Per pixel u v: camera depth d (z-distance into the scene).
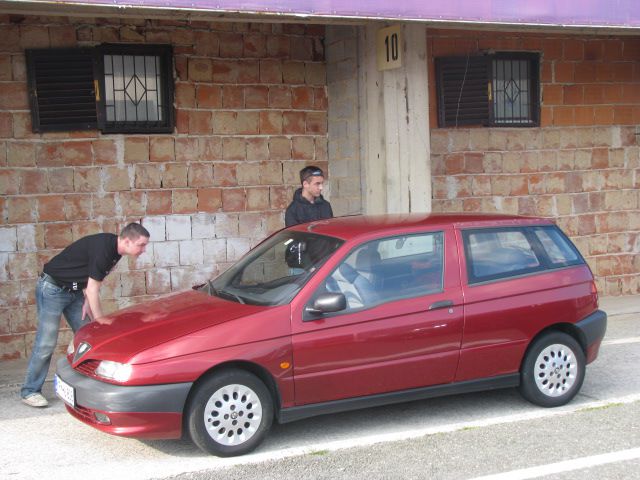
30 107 8.64
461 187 10.62
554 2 8.55
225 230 9.58
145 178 9.16
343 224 6.35
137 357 5.11
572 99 11.17
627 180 11.54
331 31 9.88
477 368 5.99
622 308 10.62
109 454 5.52
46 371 6.67
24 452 5.59
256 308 5.52
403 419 6.18
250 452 5.44
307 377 5.46
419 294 5.83
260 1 7.23
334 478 5.02
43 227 8.74
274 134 9.80
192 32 9.30
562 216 11.20
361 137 9.41
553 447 5.52
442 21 8.04
